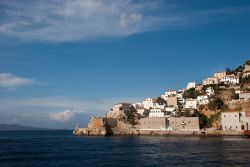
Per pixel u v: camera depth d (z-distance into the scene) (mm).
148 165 89938
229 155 103812
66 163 97938
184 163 90312
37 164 96500
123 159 105062
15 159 109312
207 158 98562
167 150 128250
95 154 123438
